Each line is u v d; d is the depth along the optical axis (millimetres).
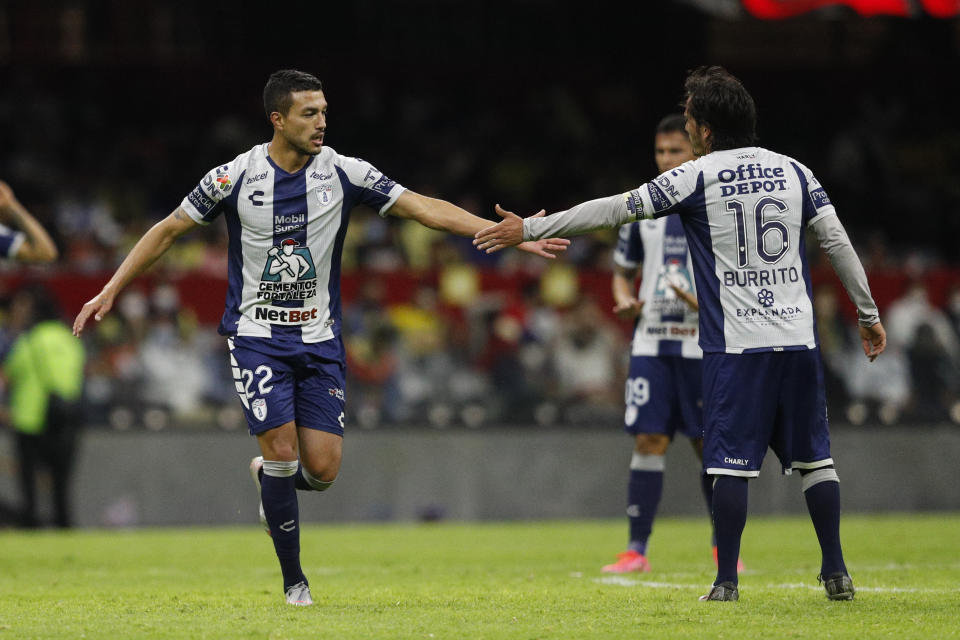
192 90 69188
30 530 43000
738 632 15648
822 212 18719
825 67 72875
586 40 73812
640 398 26500
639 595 20422
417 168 69000
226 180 18797
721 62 72562
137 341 45969
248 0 70688
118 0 68562
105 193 62969
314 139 18672
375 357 47406
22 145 64812
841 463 48844
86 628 16375
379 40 72312
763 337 18391
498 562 29297
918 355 49969
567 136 71812
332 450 19000
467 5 73125
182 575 26250
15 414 42812
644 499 26469
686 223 19031
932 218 69000
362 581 24188
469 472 47156
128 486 44625
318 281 18984
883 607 18109
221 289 48344
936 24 72250
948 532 37938
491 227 19203
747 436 18516
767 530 39500
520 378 48125
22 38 67375
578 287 51656
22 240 25266
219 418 45844
